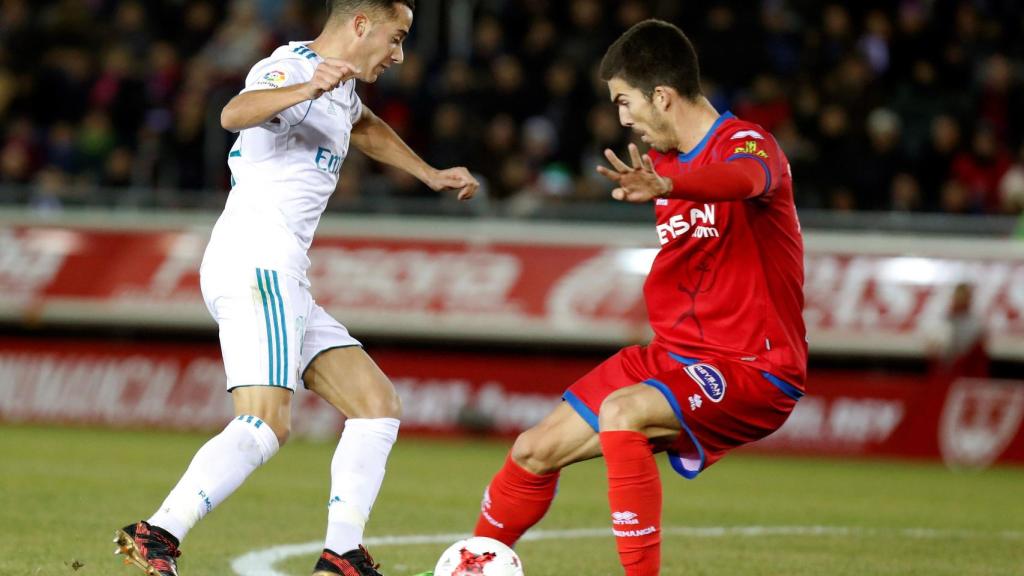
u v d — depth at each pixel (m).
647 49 18.30
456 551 17.36
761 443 49.53
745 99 55.69
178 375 51.97
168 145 56.00
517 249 51.88
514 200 52.97
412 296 51.69
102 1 67.62
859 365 51.69
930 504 34.53
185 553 22.39
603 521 28.59
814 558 23.73
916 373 51.31
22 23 63.84
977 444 47.75
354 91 19.27
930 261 49.44
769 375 18.02
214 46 61.97
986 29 60.78
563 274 51.28
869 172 51.62
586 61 56.91
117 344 52.84
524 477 18.83
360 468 17.89
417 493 32.97
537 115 55.97
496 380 51.16
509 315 50.97
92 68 61.94
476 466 40.88
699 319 18.48
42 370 52.94
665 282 18.80
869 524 29.48
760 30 56.84
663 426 17.77
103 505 28.33
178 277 53.06
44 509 27.33
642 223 51.34
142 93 59.25
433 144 54.19
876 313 49.22
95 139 57.97
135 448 42.84
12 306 53.59
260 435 17.38
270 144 18.00
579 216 51.75
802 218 50.62
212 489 17.12
